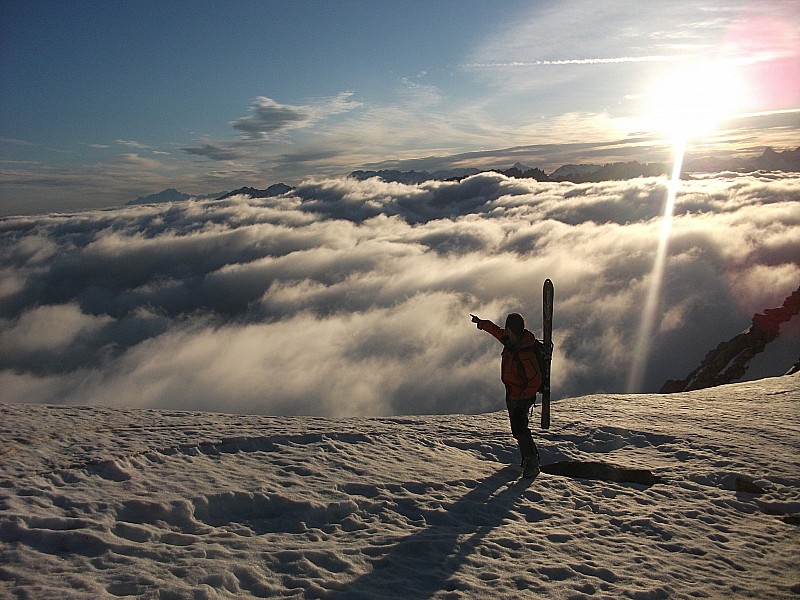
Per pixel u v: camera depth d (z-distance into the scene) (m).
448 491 6.75
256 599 4.20
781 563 5.33
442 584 4.57
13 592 4.04
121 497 5.73
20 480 5.89
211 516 5.76
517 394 7.43
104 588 4.18
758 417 10.81
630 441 9.19
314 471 6.98
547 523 6.00
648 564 5.14
